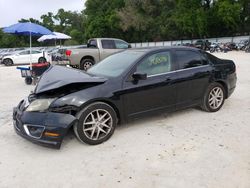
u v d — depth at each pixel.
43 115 3.89
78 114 4.05
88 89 4.17
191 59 5.34
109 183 3.17
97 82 4.27
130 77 4.54
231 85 5.90
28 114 3.99
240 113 5.58
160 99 4.86
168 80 4.89
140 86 4.58
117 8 59.50
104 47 12.66
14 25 10.21
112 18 54.72
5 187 3.17
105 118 4.32
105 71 4.89
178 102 5.12
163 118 5.34
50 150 4.07
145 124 5.03
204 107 5.59
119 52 5.55
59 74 4.52
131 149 4.03
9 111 6.29
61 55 13.41
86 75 4.52
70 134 4.61
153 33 53.72
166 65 4.98
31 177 3.37
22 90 8.97
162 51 5.02
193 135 4.48
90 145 4.19
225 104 6.30
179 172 3.35
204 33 45.91
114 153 3.92
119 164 3.60
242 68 13.47
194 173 3.32
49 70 4.77
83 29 73.62
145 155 3.82
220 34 47.78
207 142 4.19
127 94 4.45
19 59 21.91
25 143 4.36
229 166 3.45
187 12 45.12
